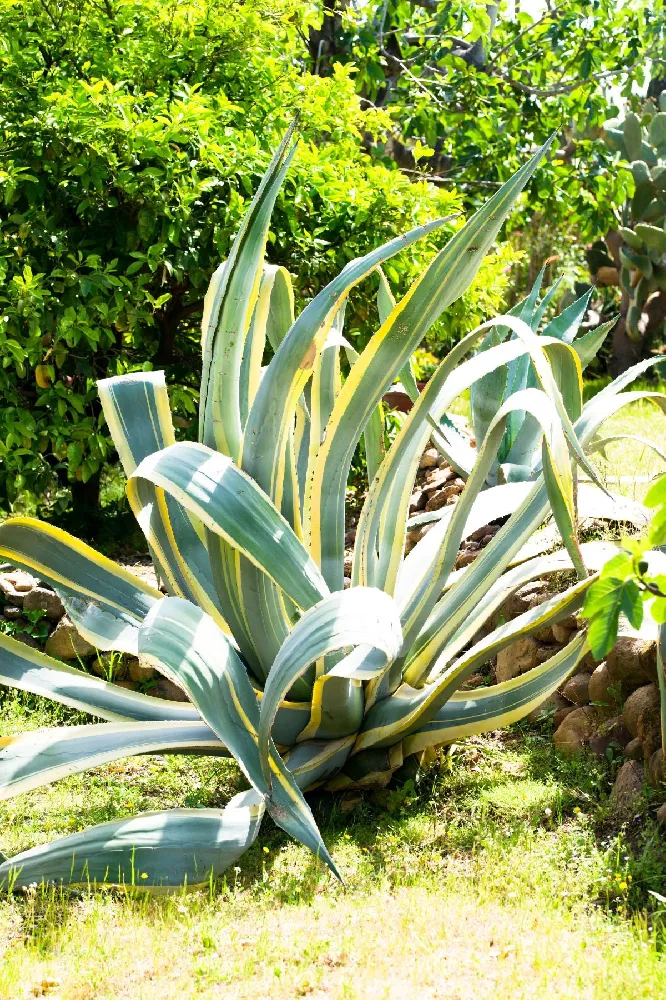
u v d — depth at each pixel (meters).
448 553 3.78
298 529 3.73
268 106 6.36
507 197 3.44
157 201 5.35
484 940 2.95
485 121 10.38
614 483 5.30
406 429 3.81
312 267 5.92
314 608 3.21
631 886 3.19
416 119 10.06
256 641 3.75
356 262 3.48
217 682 3.30
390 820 3.72
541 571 4.02
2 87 5.60
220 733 3.21
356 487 6.64
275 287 4.29
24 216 5.35
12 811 3.95
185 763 4.34
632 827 3.47
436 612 4.01
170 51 6.14
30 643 5.11
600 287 14.97
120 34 6.16
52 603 5.15
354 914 3.11
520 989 2.62
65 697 3.88
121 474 7.20
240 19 6.12
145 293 5.48
